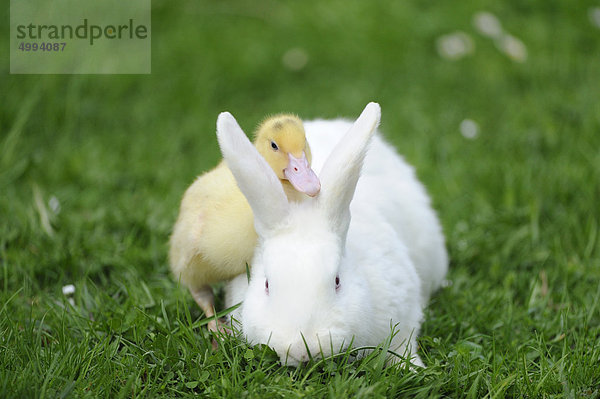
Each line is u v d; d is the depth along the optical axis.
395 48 15.38
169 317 7.31
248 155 5.91
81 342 6.64
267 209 5.90
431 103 13.79
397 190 7.81
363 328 5.88
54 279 8.42
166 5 16.27
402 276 6.65
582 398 6.09
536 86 14.00
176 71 14.49
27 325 7.16
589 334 7.27
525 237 9.42
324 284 5.64
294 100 14.00
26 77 13.05
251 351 6.02
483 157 11.62
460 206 10.33
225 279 7.16
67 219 9.55
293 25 15.91
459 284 8.47
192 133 12.64
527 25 15.80
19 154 11.42
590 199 9.91
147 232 9.41
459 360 6.48
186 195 7.28
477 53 15.03
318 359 5.82
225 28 15.86
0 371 6.06
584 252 9.06
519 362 6.72
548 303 8.09
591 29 15.88
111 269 8.69
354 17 15.91
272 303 5.68
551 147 11.65
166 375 6.32
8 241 8.89
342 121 8.41
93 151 11.66
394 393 5.90
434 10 16.14
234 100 14.07
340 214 5.98
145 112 13.25
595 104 12.70
